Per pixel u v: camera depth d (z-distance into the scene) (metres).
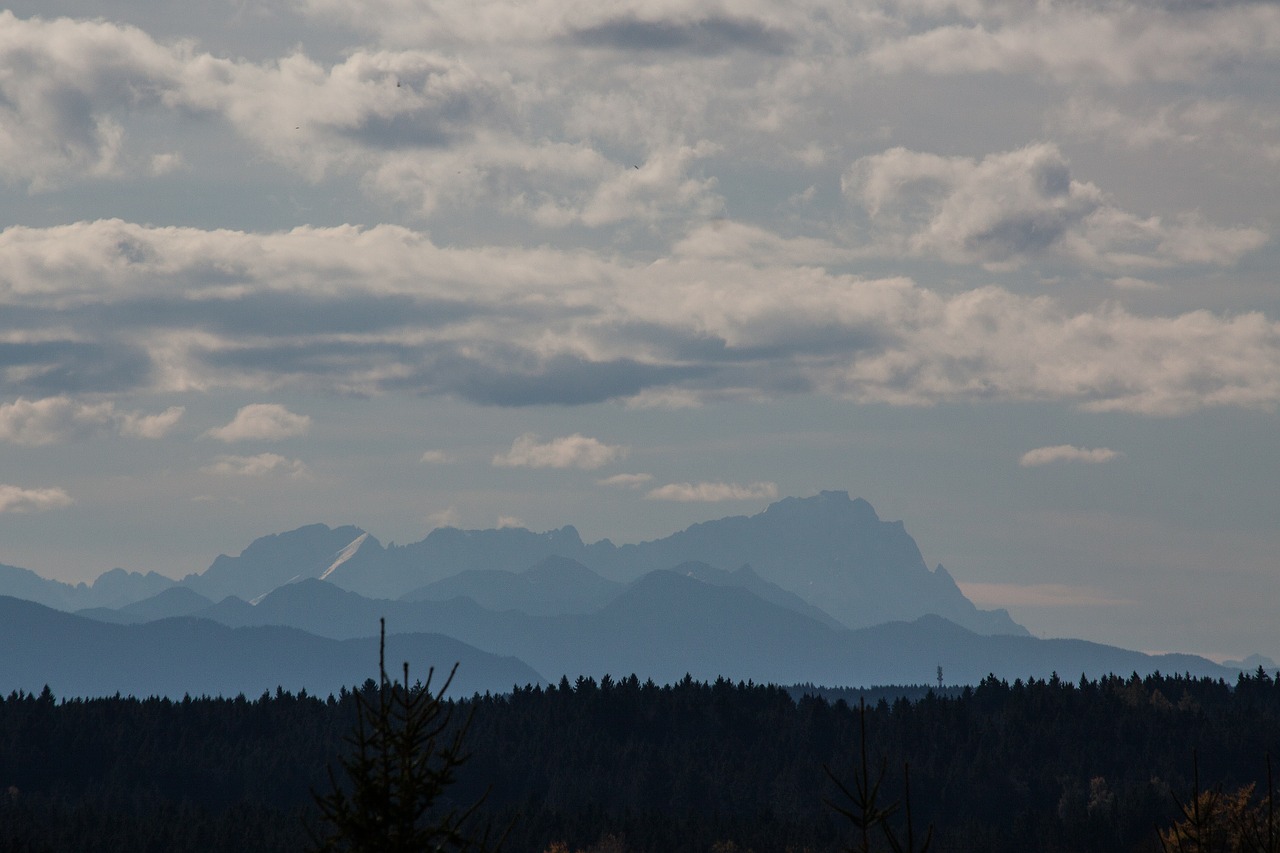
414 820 141.62
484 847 144.12
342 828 139.88
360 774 141.88
